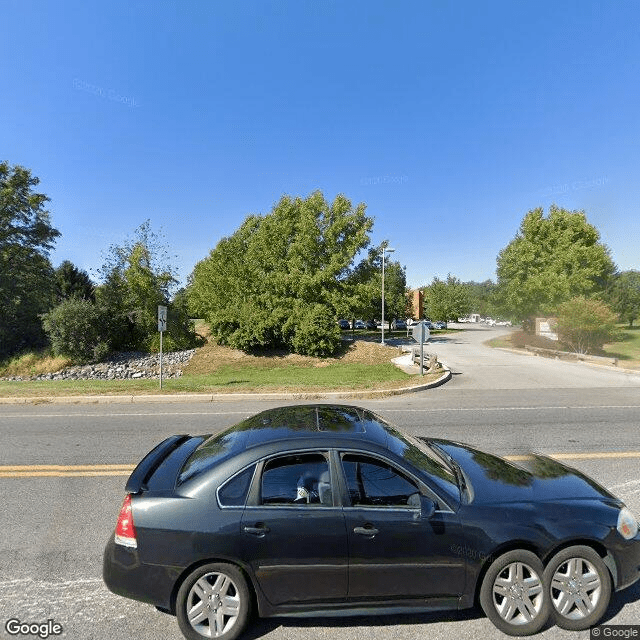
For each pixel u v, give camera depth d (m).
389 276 54.00
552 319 25.89
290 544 2.91
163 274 28.66
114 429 8.87
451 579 2.97
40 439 8.12
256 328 26.11
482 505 3.09
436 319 64.31
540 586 3.02
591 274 31.33
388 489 3.07
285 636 2.99
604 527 3.09
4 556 4.05
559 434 8.16
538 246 33.12
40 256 34.72
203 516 2.94
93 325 26.25
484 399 12.05
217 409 10.97
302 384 14.27
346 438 3.22
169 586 2.92
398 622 3.12
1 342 28.84
